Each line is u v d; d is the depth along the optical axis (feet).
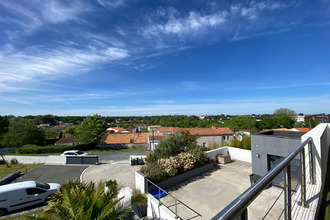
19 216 26.30
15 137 104.68
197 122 212.43
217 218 2.35
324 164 11.05
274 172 3.83
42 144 121.49
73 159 58.65
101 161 64.23
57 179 43.78
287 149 24.89
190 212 21.35
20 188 28.22
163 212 19.44
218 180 30.37
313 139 9.03
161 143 40.70
